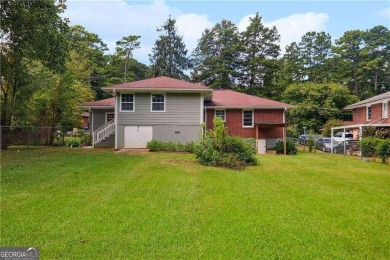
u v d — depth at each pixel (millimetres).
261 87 47688
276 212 6273
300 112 39750
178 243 4539
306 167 13969
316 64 58281
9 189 7719
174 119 20641
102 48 53562
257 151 22484
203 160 13352
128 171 10961
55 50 16719
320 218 5969
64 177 9445
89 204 6473
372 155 18312
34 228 5012
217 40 53375
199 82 49719
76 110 26969
